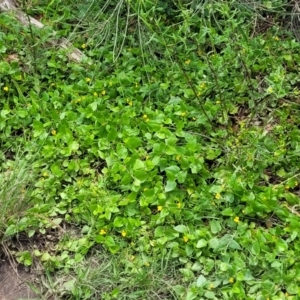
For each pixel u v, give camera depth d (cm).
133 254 119
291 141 140
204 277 113
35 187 129
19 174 129
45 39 158
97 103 144
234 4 168
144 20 148
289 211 125
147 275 114
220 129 143
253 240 116
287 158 135
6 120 142
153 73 156
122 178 129
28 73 155
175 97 148
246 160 131
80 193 127
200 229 120
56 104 145
